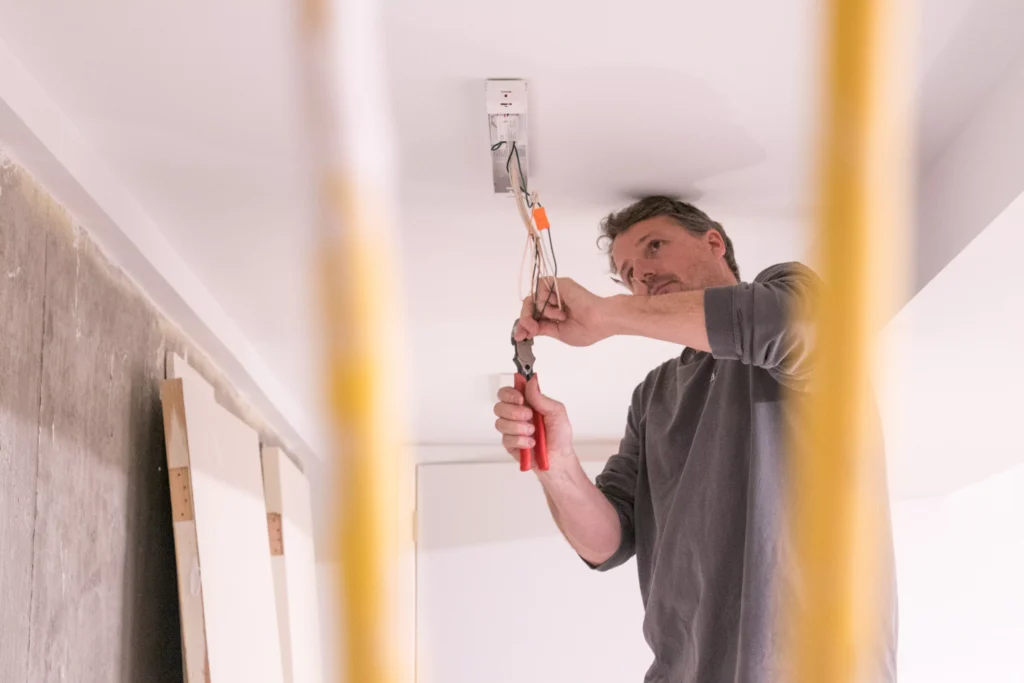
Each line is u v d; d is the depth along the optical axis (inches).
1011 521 152.5
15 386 69.4
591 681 147.1
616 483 74.4
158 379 99.9
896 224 79.3
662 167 81.1
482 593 150.9
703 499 60.0
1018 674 149.3
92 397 83.4
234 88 70.7
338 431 26.3
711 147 78.2
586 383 134.5
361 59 67.4
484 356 123.9
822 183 27.0
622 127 75.9
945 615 151.9
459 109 73.0
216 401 118.7
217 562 96.4
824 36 24.6
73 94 71.6
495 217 89.4
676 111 73.9
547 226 68.9
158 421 99.1
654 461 67.4
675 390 69.0
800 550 54.5
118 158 80.6
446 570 151.9
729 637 56.6
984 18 64.5
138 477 93.3
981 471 141.8
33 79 69.5
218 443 105.3
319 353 27.6
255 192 86.0
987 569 152.7
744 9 63.1
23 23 64.2
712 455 60.5
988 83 70.5
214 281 105.6
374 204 77.3
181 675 102.0
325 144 70.8
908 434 124.0
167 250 95.9
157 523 97.7
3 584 65.8
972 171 73.2
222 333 113.8
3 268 68.8
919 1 63.2
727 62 68.3
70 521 77.4
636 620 149.6
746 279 101.2
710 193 85.0
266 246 97.1
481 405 141.5
